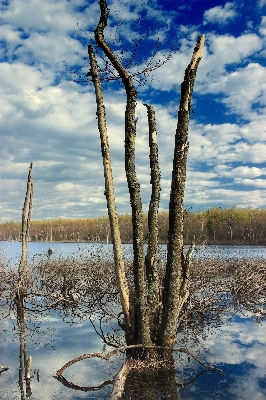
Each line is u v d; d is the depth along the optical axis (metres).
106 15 5.41
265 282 10.90
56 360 5.60
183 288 5.93
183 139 5.34
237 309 9.14
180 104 5.34
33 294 9.67
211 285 9.38
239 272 12.22
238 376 4.83
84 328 7.42
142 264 5.20
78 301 9.20
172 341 5.42
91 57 5.59
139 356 5.21
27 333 7.06
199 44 5.32
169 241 5.38
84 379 4.88
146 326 5.20
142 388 4.48
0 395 4.38
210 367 5.14
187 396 4.22
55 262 13.47
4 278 10.43
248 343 6.35
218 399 4.15
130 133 5.39
